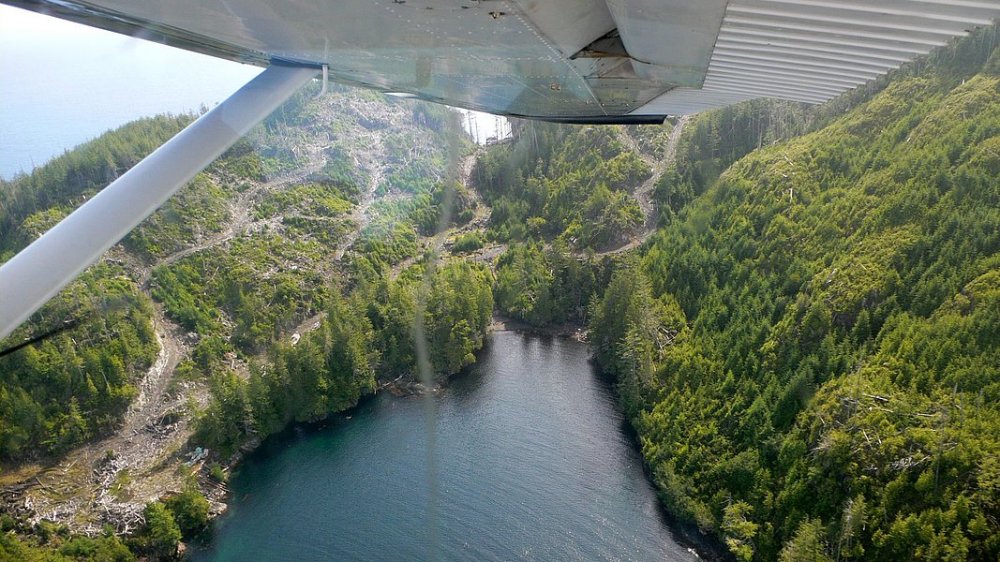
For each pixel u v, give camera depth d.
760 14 4.55
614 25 5.27
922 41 4.78
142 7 3.71
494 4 3.92
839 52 5.21
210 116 4.71
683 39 4.75
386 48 4.63
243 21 3.96
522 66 5.61
